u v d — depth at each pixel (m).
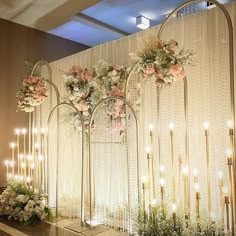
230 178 1.70
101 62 2.45
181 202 1.98
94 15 3.59
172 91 2.23
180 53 1.83
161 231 1.74
